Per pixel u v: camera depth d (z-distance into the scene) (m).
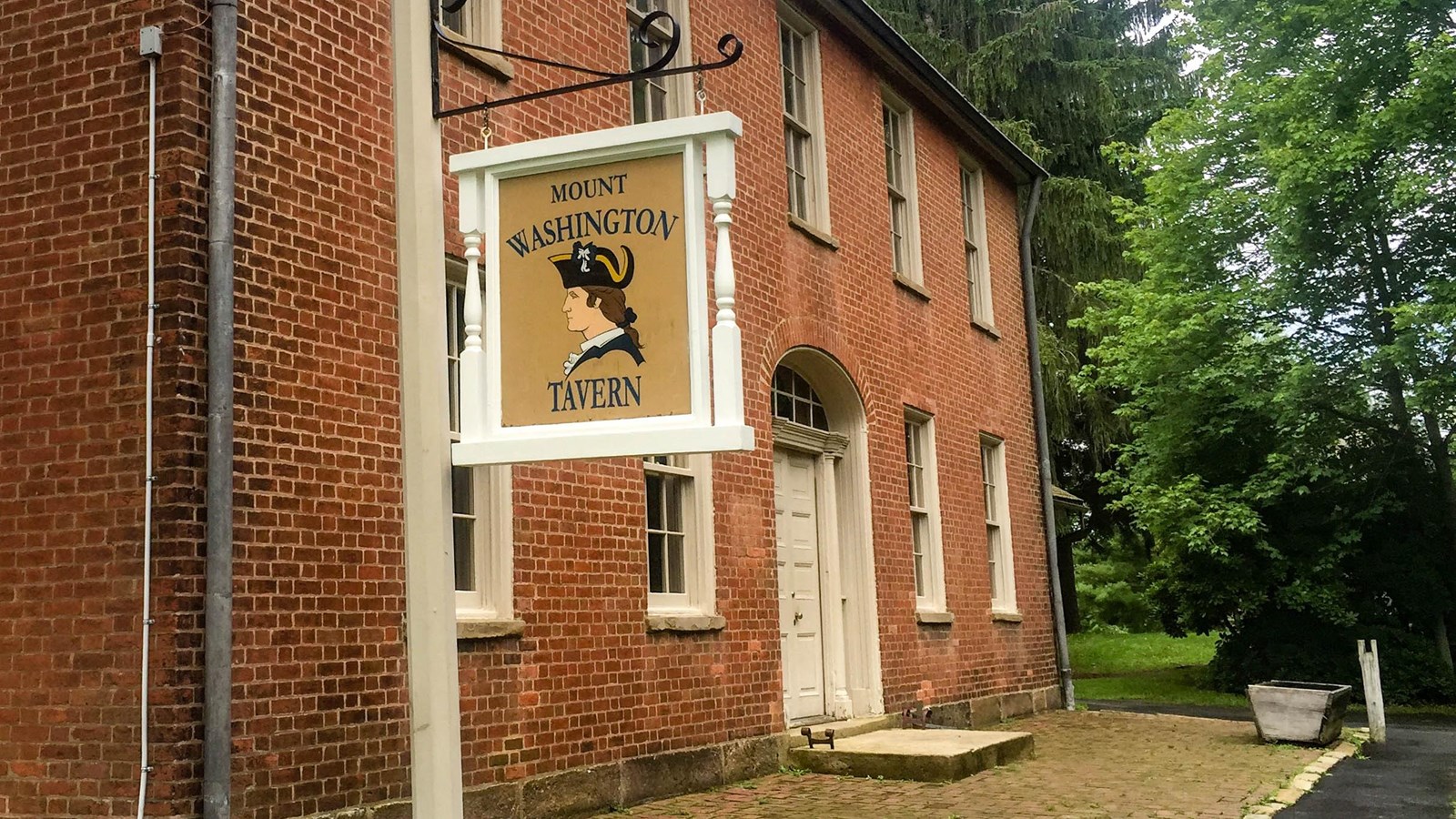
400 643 6.55
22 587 5.86
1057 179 24.94
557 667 7.88
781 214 11.21
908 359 13.37
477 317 4.73
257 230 6.09
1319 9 17.52
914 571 12.82
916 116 14.49
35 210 6.06
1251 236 18.83
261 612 5.86
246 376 5.93
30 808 5.68
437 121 5.06
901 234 14.00
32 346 5.98
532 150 4.69
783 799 8.65
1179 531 18.50
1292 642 19.22
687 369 4.47
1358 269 18.20
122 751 5.54
